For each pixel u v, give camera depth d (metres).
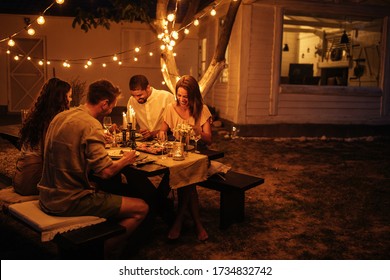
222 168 4.34
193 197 4.06
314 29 16.34
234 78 10.56
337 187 5.97
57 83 3.78
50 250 3.72
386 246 3.97
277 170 6.96
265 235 4.17
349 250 3.86
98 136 3.11
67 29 13.20
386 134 11.38
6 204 3.58
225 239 4.05
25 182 3.74
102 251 3.07
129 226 3.33
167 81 7.36
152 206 3.69
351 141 10.46
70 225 2.99
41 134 3.73
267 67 10.31
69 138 3.03
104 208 3.17
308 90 10.60
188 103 4.39
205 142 4.44
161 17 7.49
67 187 3.06
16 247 3.76
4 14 12.73
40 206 3.19
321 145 9.67
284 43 18.20
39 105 3.76
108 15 8.27
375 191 5.79
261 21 10.10
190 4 8.00
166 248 3.82
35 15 12.83
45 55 13.17
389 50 11.12
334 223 4.54
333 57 15.31
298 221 4.58
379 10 10.84
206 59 13.19
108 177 3.17
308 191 5.74
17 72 13.18
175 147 3.77
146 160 3.58
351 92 10.92
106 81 3.30
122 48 13.61
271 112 10.45
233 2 6.84
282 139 10.29
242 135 10.31
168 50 7.41
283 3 10.14
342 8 10.59
